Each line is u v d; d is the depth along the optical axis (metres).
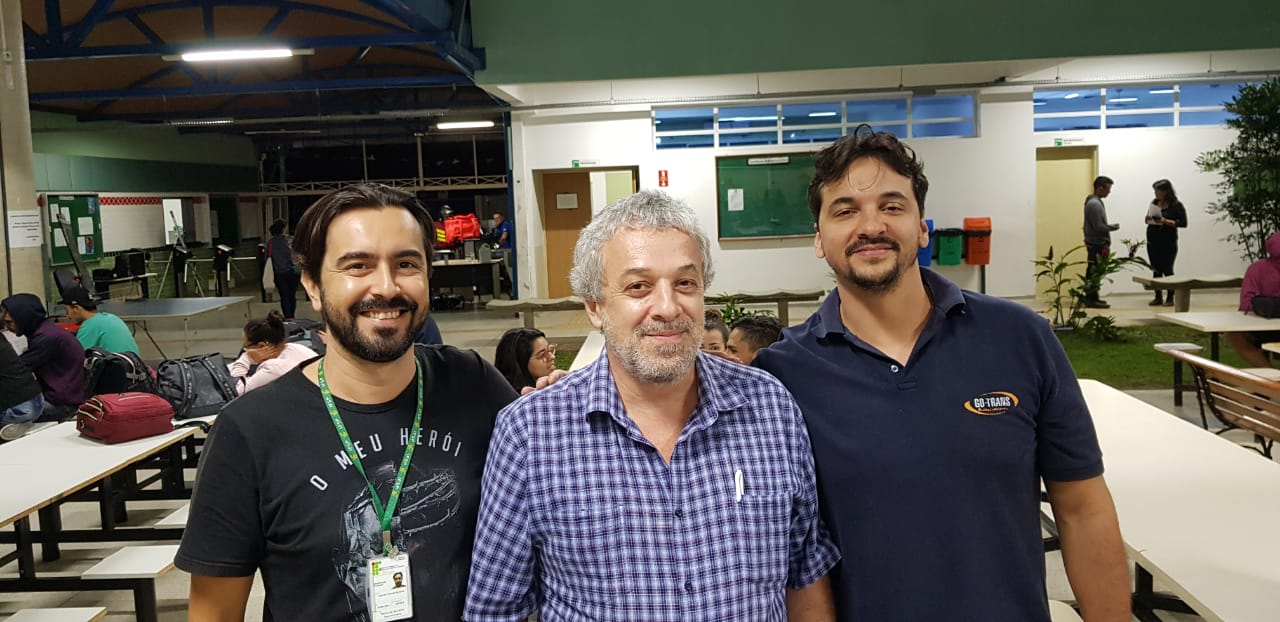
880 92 11.94
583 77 10.11
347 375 1.58
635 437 1.47
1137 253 12.21
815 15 9.91
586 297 1.55
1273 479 2.64
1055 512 1.75
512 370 4.05
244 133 18.83
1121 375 7.35
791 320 11.52
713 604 1.44
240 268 19.31
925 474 1.58
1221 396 4.22
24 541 3.56
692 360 1.46
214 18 10.57
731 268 12.35
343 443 1.54
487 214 19.33
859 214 1.61
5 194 7.68
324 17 10.80
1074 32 9.79
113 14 9.16
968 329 1.65
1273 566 2.03
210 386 4.58
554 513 1.46
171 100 14.98
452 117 16.89
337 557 1.50
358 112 14.19
